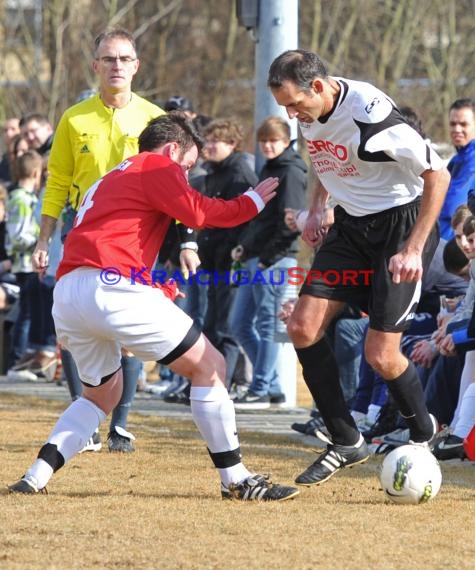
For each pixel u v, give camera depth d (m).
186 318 12.12
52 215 15.98
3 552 9.76
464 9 56.31
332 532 10.66
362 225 12.66
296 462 15.35
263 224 21.23
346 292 12.96
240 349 23.83
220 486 13.11
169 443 16.88
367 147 12.02
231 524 10.92
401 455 12.14
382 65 54.91
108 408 12.86
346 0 57.53
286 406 22.81
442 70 53.84
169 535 10.43
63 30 51.25
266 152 21.06
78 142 15.72
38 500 11.98
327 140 12.38
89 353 12.35
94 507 11.65
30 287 26.86
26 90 53.41
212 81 60.81
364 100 12.08
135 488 12.91
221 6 61.75
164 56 59.50
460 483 13.77
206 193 22.00
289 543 10.17
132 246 11.98
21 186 26.64
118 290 11.86
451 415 17.12
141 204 12.05
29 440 16.83
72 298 11.98
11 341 28.17
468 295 16.02
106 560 9.52
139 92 57.06
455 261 17.20
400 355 12.81
